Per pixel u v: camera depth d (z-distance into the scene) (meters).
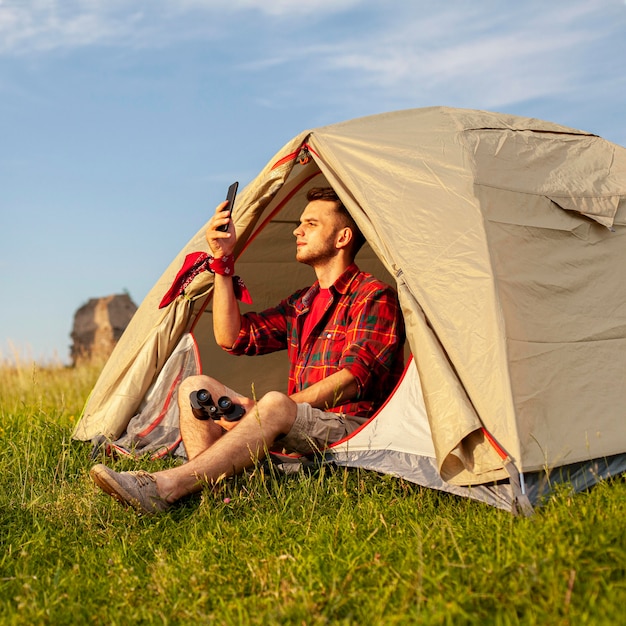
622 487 3.05
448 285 3.37
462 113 4.09
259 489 3.41
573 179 3.97
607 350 3.60
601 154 4.23
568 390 3.36
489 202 3.58
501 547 2.47
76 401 7.20
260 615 2.21
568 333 3.49
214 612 2.34
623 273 3.89
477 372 3.19
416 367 3.34
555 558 2.31
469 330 3.27
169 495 3.26
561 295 3.58
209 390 3.72
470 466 3.12
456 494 3.21
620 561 2.27
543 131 4.18
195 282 4.35
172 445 4.36
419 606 2.13
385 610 2.19
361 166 3.79
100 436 4.44
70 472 4.17
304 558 2.60
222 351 5.13
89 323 13.59
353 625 2.13
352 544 2.68
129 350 4.57
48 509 3.46
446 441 3.07
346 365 3.74
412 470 3.40
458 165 3.67
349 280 4.01
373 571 2.43
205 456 3.35
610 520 2.55
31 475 3.98
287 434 3.48
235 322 4.27
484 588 2.21
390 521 3.02
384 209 3.63
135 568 2.81
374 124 4.05
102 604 2.52
